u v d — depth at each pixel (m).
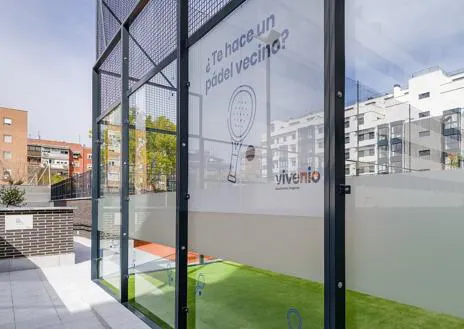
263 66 1.78
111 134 4.18
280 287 2.13
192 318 2.54
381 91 1.31
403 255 1.16
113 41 3.95
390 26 1.31
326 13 1.37
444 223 1.06
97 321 3.09
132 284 3.51
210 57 2.22
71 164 42.59
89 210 9.01
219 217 2.09
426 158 1.20
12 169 23.61
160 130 2.96
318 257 1.45
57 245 5.59
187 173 2.43
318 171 1.46
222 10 2.10
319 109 1.46
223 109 2.09
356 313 1.53
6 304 3.58
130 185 3.58
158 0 3.00
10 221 5.24
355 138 1.33
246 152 1.89
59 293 3.95
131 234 3.53
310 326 1.85
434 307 1.07
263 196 1.75
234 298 2.41
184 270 2.39
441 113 1.20
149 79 3.18
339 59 1.34
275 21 1.71
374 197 1.26
